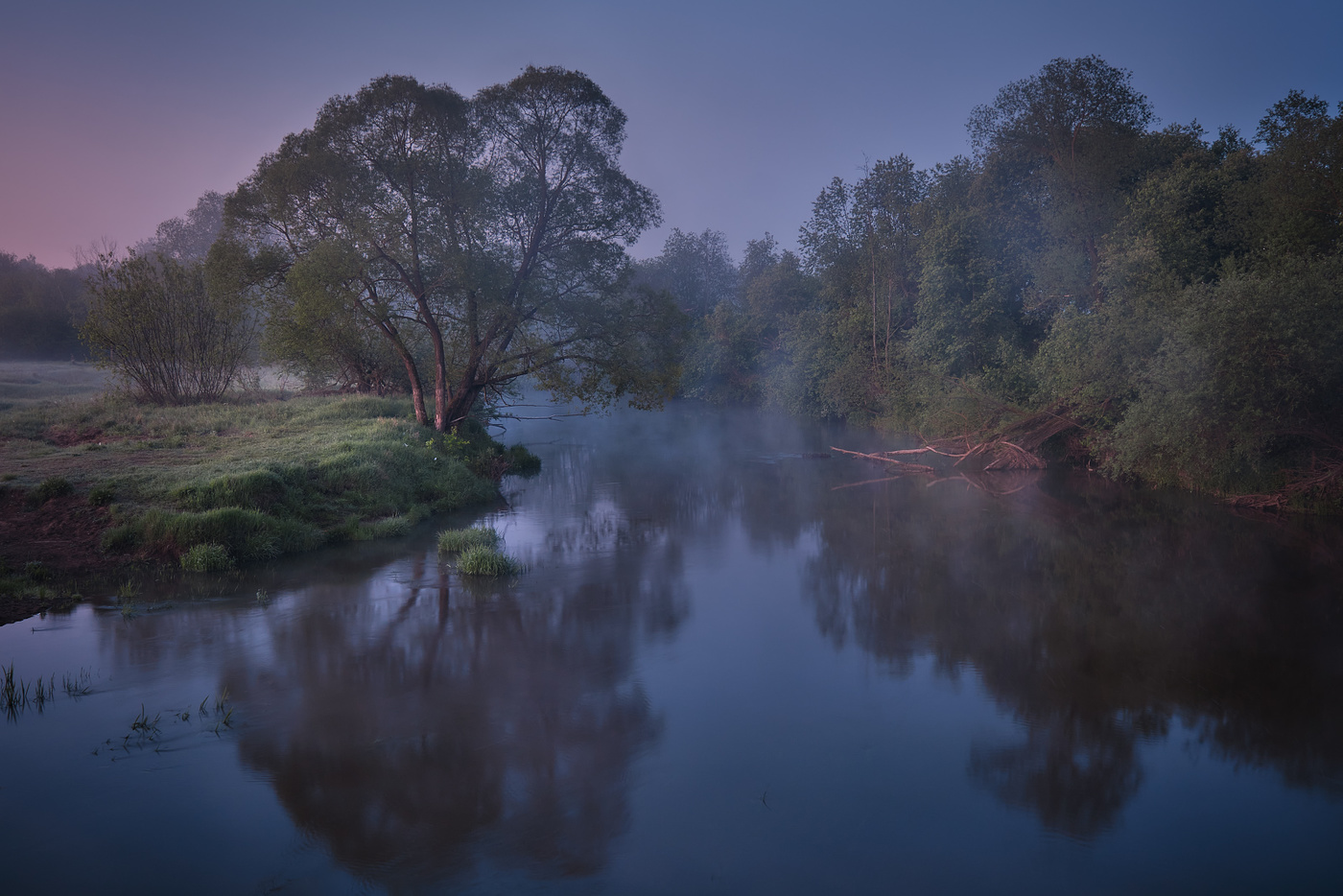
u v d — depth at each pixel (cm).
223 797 615
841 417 4238
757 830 589
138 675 834
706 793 641
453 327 2266
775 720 779
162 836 563
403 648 952
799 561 1420
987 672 907
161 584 1138
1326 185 1966
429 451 1942
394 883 521
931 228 3250
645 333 2331
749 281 5956
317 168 1823
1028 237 3030
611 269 2295
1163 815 616
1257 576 1299
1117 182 2644
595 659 935
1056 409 2347
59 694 785
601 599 1174
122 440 1789
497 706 799
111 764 657
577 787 646
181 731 718
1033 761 702
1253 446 1686
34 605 1029
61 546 1210
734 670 910
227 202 1983
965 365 3075
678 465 2664
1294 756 712
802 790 646
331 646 946
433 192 1956
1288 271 1680
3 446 1689
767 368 5109
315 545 1382
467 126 1995
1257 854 565
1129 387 1994
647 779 663
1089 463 2458
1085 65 2714
